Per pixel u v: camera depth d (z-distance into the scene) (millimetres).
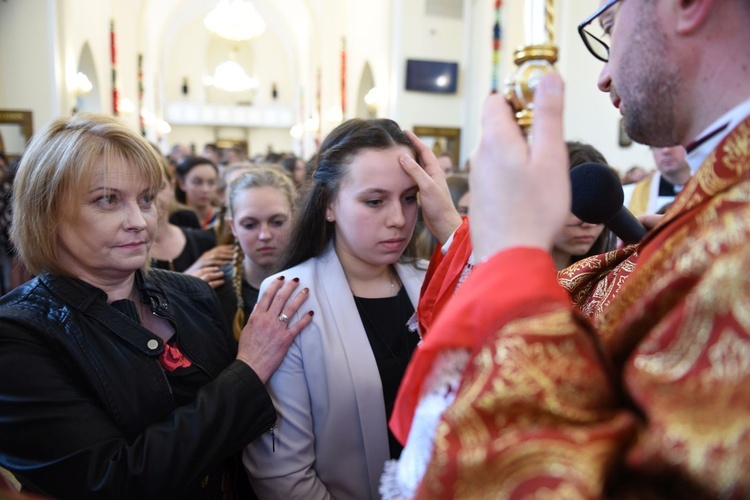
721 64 449
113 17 11492
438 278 884
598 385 382
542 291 405
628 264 656
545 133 450
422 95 7895
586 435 351
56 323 824
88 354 828
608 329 495
